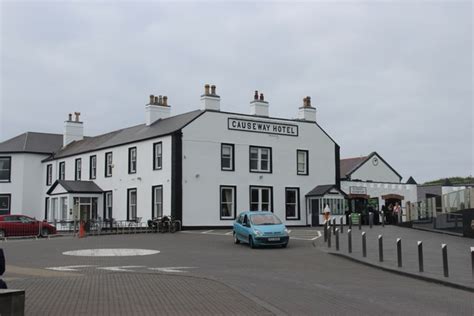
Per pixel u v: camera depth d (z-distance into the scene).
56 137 53.97
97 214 42.31
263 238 23.86
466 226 27.92
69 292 11.43
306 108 42.91
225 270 16.55
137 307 9.85
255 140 39.53
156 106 41.78
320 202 40.62
